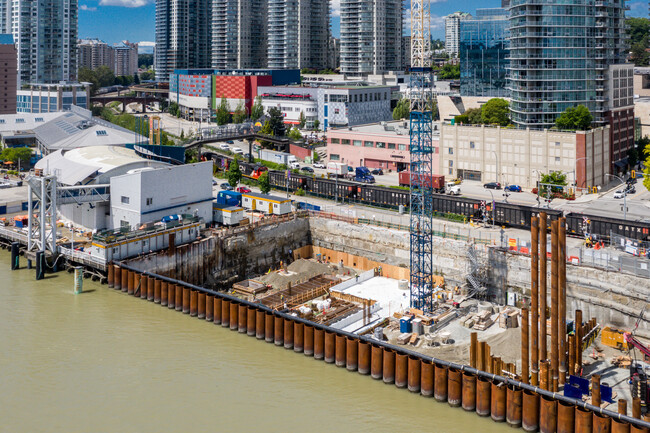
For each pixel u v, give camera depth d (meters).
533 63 197.88
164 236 129.50
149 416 78.75
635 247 114.31
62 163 153.88
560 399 75.69
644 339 101.56
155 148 195.62
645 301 102.69
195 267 131.75
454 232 138.38
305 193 185.50
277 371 91.38
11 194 178.12
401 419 79.06
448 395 83.00
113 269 120.31
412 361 85.56
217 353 96.75
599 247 122.06
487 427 77.94
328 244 148.75
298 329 97.75
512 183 191.25
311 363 94.62
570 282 110.62
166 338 101.31
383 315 110.88
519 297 117.38
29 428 76.00
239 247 138.88
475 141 197.12
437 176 182.00
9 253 141.38
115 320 107.25
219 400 82.62
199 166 142.25
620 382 85.12
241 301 106.31
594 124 197.00
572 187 174.38
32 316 107.12
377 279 132.38
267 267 144.88
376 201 168.12
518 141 188.12
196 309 111.19
